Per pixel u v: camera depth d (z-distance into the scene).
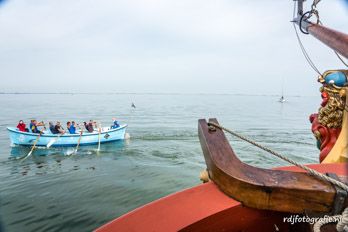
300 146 22.75
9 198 10.82
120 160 17.20
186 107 92.62
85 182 12.90
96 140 21.38
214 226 1.82
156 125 36.91
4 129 34.06
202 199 1.94
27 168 15.59
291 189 1.79
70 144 20.55
